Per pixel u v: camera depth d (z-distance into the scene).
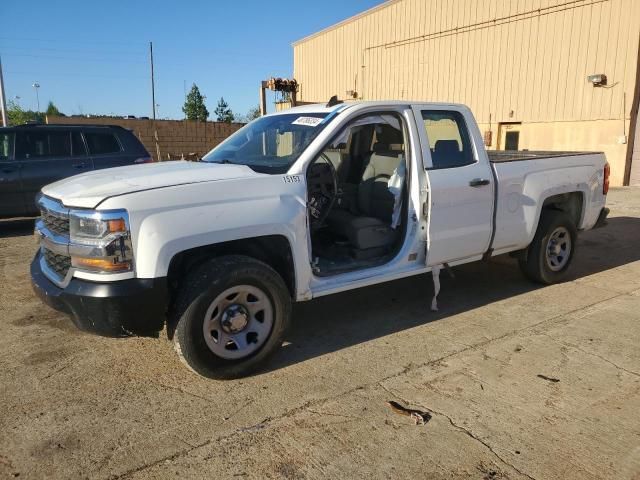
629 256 7.05
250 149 4.47
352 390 3.47
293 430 3.02
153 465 2.72
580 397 3.38
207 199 3.39
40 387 3.51
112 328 3.22
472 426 3.06
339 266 4.15
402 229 4.41
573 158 5.70
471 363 3.85
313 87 25.66
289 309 3.74
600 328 4.51
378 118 4.30
